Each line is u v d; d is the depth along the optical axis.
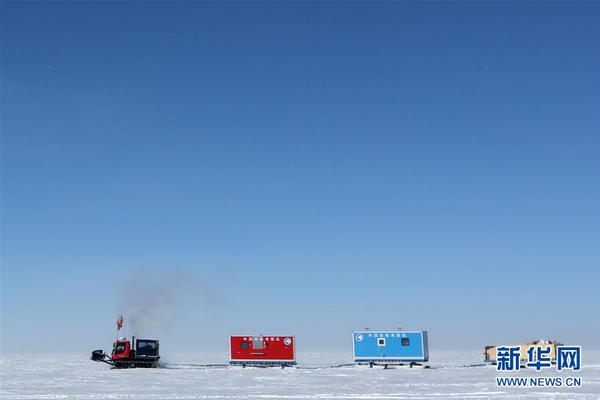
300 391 40.72
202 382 48.47
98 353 66.94
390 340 62.12
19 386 47.22
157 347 68.38
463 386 43.03
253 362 63.75
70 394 40.31
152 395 39.09
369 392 39.59
